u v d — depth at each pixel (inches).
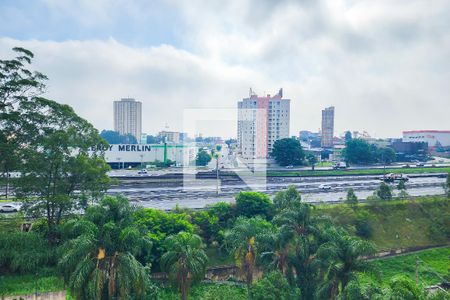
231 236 1398.9
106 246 1026.7
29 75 1616.6
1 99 1576.0
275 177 3523.6
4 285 1396.4
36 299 1317.7
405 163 4992.6
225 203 1994.3
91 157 1752.0
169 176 3297.2
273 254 1332.4
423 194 2751.0
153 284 1402.6
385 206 2336.4
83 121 1752.0
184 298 1226.0
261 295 1172.5
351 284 1058.7
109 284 1000.2
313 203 2325.3
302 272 1314.0
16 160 1544.0
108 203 1095.6
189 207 2223.2
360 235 2111.2
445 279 1770.4
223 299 1273.4
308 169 4035.4
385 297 943.7
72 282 971.9
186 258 1204.5
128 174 3408.0
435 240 2180.1
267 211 1958.7
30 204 1660.9
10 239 1515.7
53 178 1640.0
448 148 6702.8
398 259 1983.3
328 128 7815.0
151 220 1636.3
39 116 1626.5
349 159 4699.8
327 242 1235.2
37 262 1492.4
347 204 2273.6
